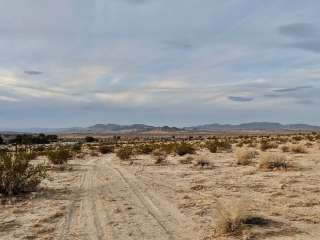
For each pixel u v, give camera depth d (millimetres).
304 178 18016
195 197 14242
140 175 22312
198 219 10906
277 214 10984
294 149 33844
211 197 14078
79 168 28312
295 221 10258
